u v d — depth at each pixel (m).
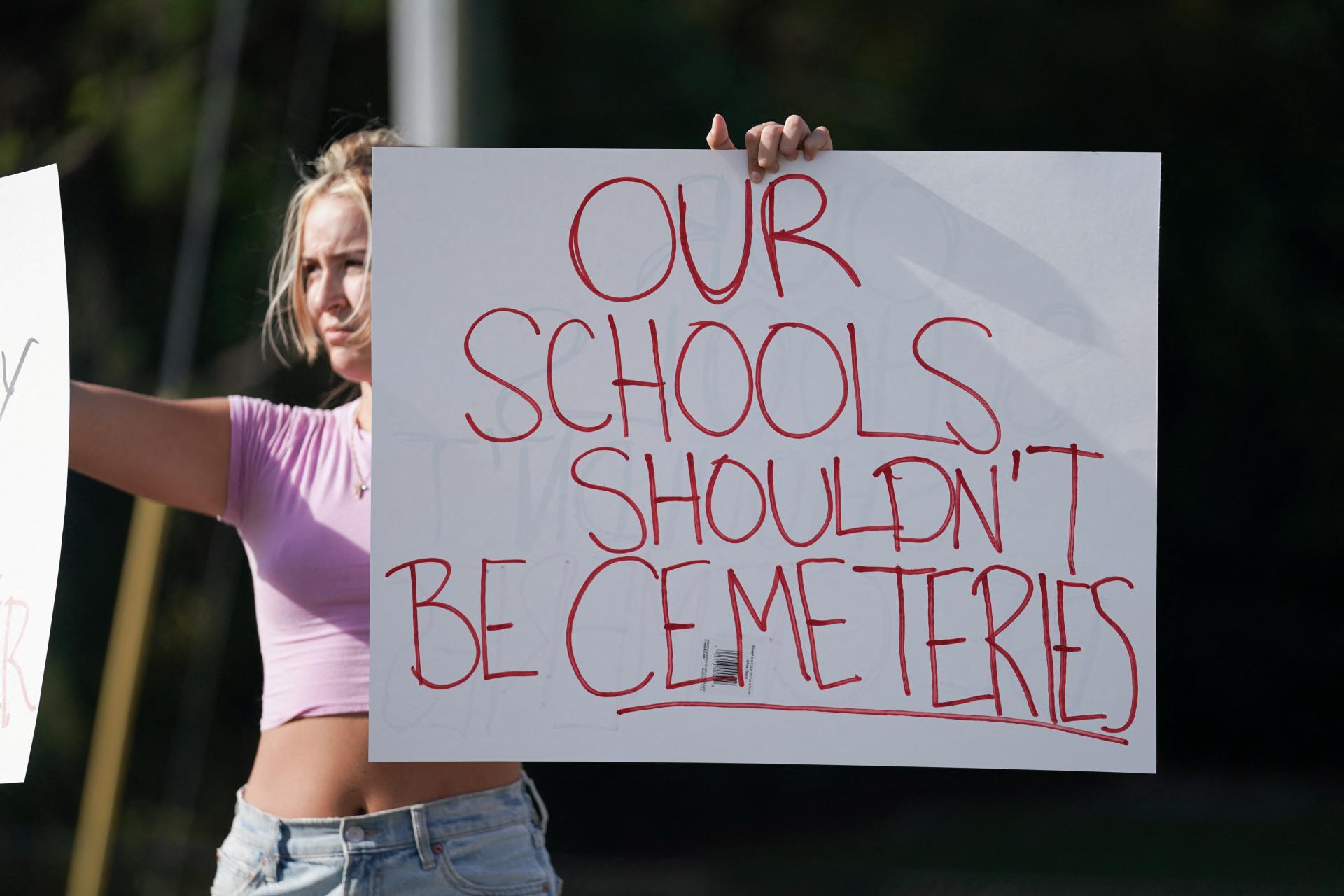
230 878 6.60
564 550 6.45
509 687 6.39
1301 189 30.86
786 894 23.27
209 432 6.90
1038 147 29.05
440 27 13.88
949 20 28.00
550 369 6.48
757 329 6.51
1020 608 6.41
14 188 6.41
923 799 30.00
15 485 6.29
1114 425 6.42
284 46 22.22
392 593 6.39
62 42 23.22
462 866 6.50
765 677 6.41
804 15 27.48
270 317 8.10
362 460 6.86
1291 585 33.62
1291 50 29.69
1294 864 24.95
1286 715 33.72
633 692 6.40
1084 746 6.37
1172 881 23.77
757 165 6.50
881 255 6.51
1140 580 6.39
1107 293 6.45
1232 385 31.00
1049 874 24.53
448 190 6.49
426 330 6.46
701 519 6.46
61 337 6.27
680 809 27.80
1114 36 28.80
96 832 12.12
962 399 6.46
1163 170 29.66
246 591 22.58
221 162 20.72
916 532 6.45
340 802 6.47
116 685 12.40
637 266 6.52
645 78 24.20
